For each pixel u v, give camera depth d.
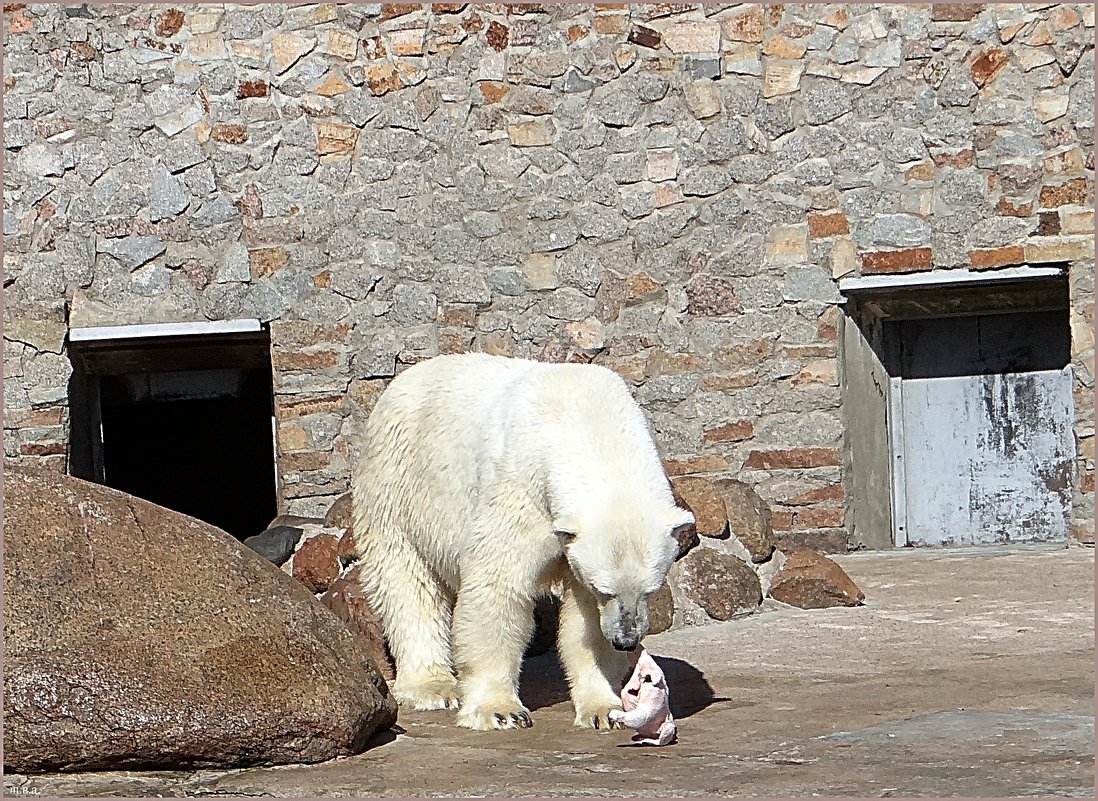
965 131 9.56
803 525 9.76
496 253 9.99
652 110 9.89
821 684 5.03
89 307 10.02
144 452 13.10
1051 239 9.42
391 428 5.12
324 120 10.00
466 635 4.56
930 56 9.59
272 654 4.07
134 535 4.27
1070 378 10.06
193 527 4.43
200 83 9.99
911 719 4.30
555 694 5.15
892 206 9.69
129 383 10.95
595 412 4.46
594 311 9.96
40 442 9.95
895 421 10.44
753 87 9.80
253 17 9.99
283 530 6.84
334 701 4.03
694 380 9.90
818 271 9.77
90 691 3.82
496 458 4.50
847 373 9.89
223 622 4.11
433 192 10.00
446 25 9.95
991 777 3.50
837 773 3.62
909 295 10.11
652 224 9.91
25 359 9.95
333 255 10.01
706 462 9.89
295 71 9.98
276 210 10.01
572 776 3.72
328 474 10.02
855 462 9.92
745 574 6.78
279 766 3.94
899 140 9.66
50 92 9.96
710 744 4.10
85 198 9.99
